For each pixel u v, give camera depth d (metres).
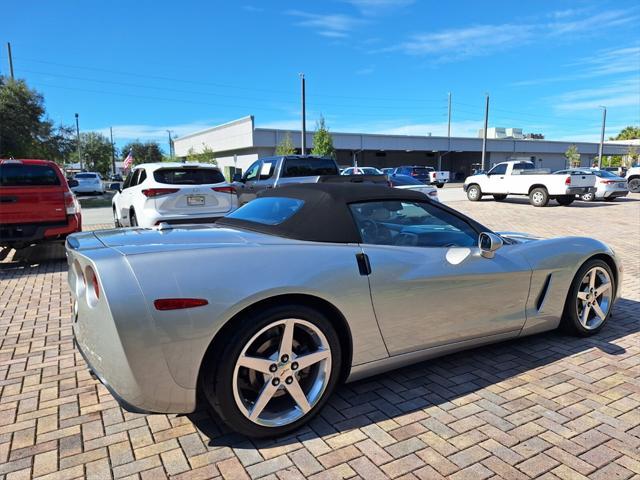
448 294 3.04
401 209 3.15
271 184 10.59
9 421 2.75
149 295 2.20
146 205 7.84
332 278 2.58
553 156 58.00
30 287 6.09
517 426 2.64
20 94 23.53
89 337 2.44
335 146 43.41
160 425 2.69
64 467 2.31
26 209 7.00
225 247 2.51
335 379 2.67
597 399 2.95
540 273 3.54
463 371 3.36
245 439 2.54
